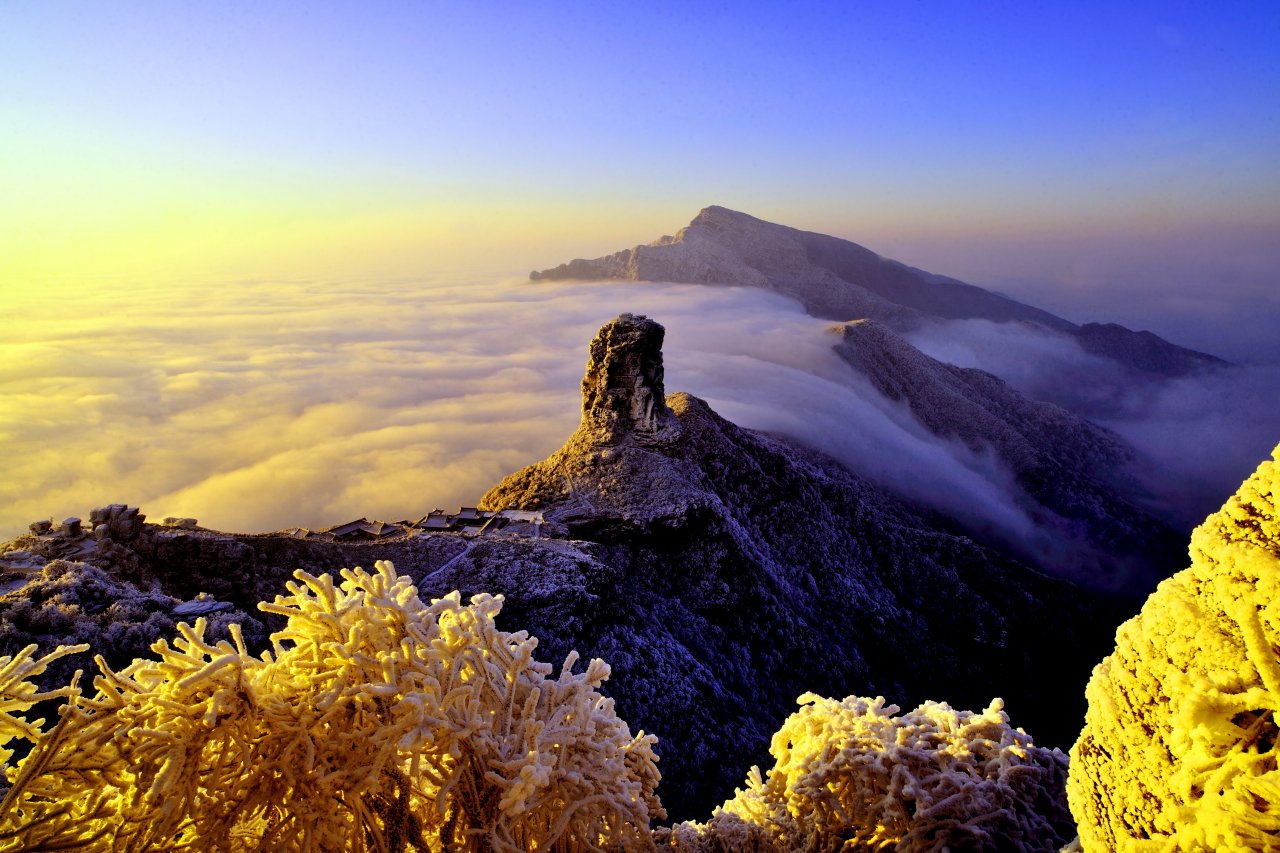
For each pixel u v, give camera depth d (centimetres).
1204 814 118
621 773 209
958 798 213
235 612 1352
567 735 197
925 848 209
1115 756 147
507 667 206
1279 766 114
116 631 1177
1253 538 125
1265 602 118
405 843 179
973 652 4894
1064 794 224
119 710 169
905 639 4578
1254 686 120
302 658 193
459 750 186
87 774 163
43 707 762
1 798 162
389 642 194
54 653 172
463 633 197
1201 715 121
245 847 174
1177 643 133
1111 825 148
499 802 182
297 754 174
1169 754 133
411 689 184
